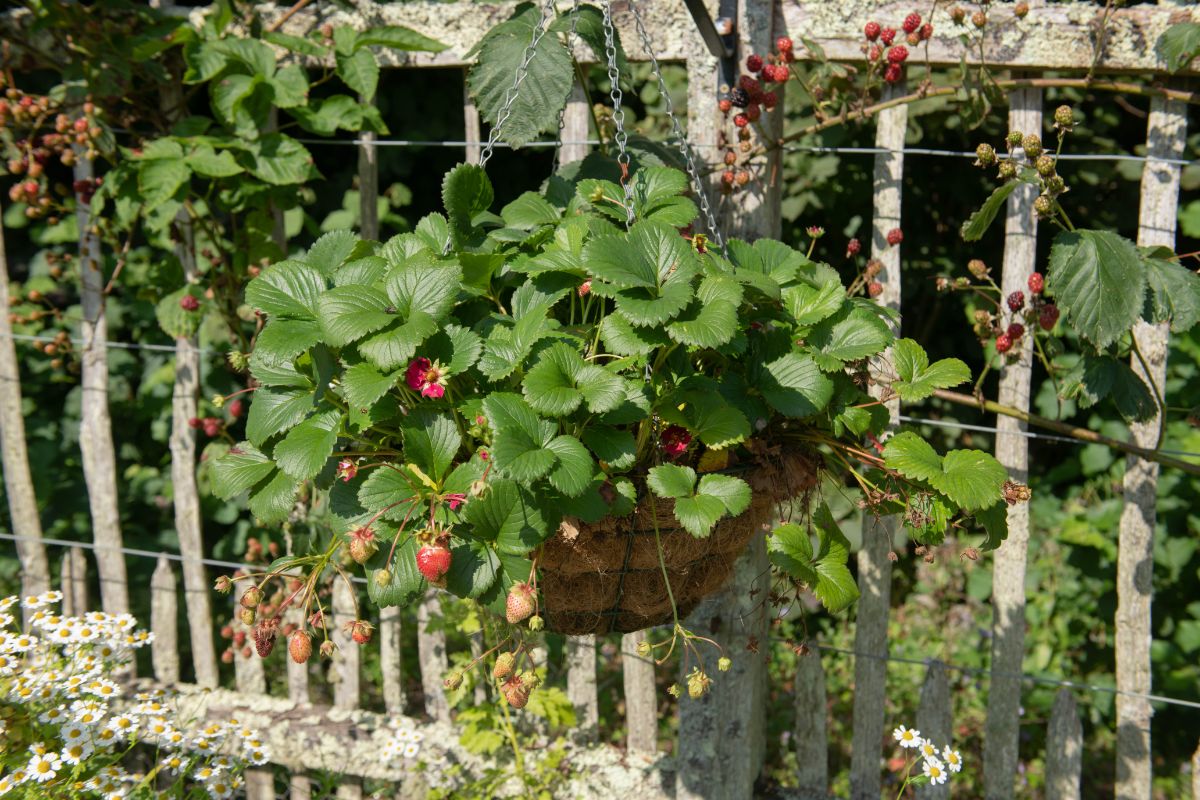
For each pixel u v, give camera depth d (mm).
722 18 2469
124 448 4316
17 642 2572
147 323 4324
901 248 4633
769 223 2629
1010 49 2451
